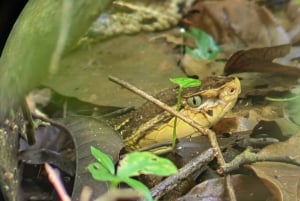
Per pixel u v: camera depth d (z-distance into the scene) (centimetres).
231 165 78
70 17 80
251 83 90
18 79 81
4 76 81
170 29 106
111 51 98
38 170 83
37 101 90
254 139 82
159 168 72
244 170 79
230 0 106
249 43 103
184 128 84
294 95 89
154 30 105
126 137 85
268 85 90
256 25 104
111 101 90
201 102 84
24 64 81
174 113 81
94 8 81
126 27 102
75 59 94
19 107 82
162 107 82
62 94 90
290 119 85
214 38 105
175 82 82
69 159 83
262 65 92
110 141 81
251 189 78
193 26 106
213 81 85
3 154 80
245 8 105
